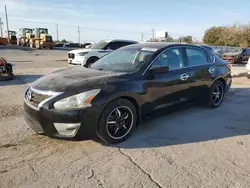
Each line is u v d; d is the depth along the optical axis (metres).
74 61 13.04
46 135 3.86
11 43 52.56
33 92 3.80
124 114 3.99
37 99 3.71
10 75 9.65
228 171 3.20
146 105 4.28
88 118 3.56
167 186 2.88
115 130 3.89
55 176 3.04
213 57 6.03
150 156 3.57
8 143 3.89
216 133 4.46
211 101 5.87
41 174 3.08
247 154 3.67
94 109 3.58
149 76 4.33
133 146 3.88
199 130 4.58
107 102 3.68
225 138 4.25
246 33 44.00
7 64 9.66
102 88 3.70
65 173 3.11
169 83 4.64
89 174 3.10
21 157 3.47
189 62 5.26
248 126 4.84
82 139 3.67
